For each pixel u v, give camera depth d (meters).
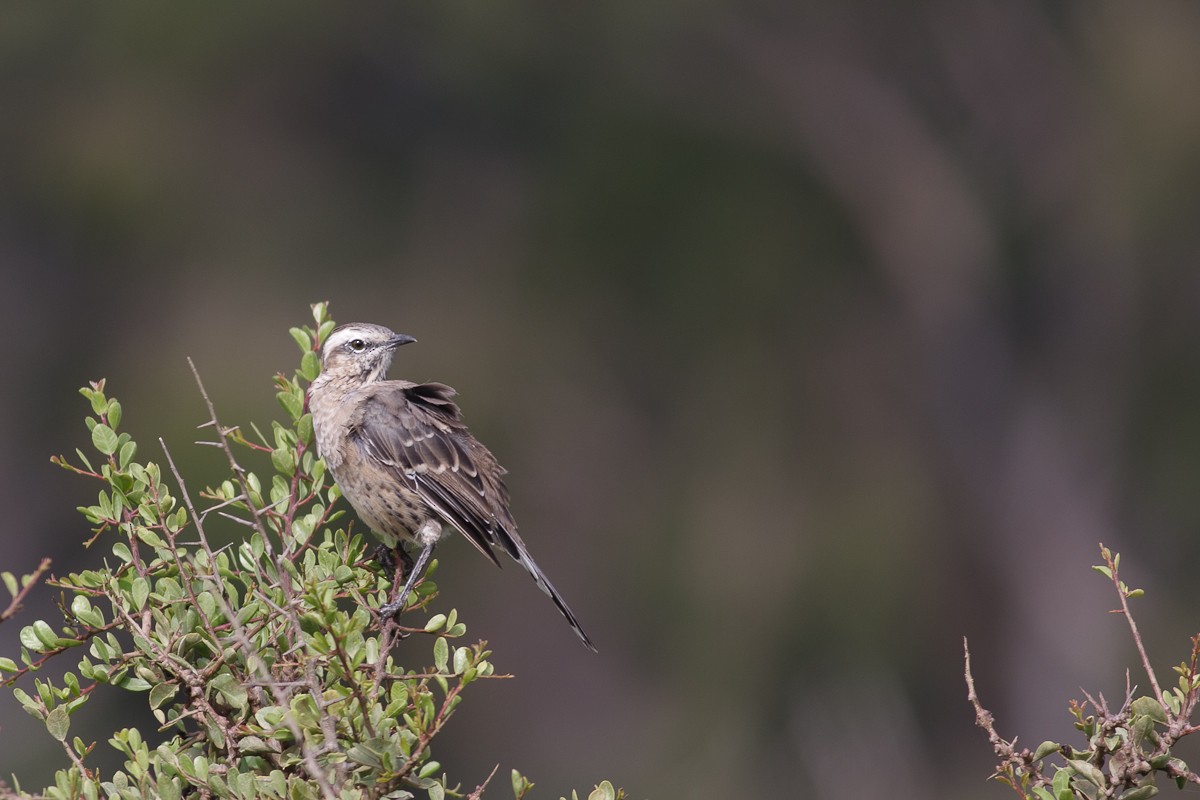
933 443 18.80
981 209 18.83
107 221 18.52
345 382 8.14
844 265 18.77
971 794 18.11
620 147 18.33
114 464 5.80
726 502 17.66
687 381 18.33
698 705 17.20
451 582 18.03
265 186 19.00
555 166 18.88
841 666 17.45
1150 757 5.36
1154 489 19.02
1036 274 19.02
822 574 17.52
